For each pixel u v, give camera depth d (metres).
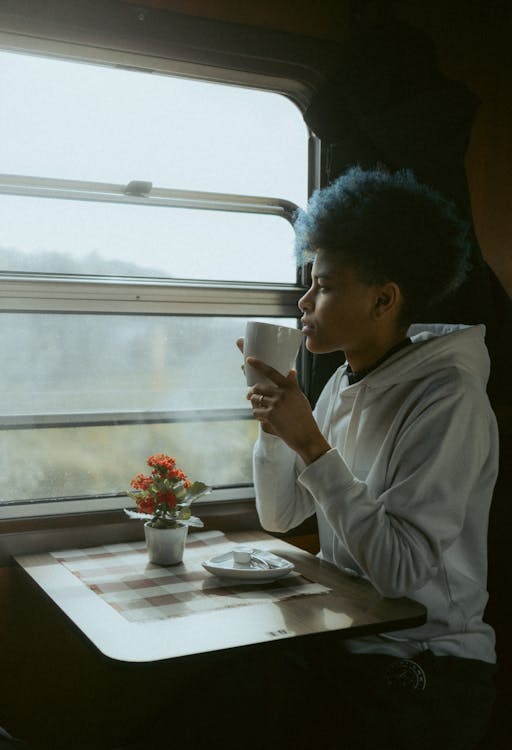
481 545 1.75
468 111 2.49
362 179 1.76
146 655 1.35
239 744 1.82
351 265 1.69
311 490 1.62
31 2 2.05
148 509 1.90
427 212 1.71
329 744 1.71
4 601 2.16
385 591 1.57
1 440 2.16
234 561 1.83
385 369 1.76
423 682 1.60
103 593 1.70
